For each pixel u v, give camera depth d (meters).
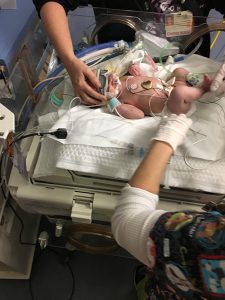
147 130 0.79
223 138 0.80
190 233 0.46
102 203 0.84
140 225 0.54
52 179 0.84
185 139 0.77
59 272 1.43
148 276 0.94
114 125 0.79
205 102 0.85
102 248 1.36
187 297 0.55
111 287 1.41
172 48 1.04
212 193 0.80
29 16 1.06
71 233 1.21
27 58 0.96
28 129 0.93
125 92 0.87
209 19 1.03
